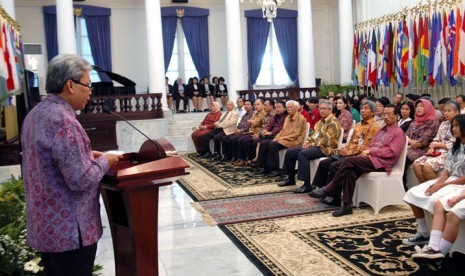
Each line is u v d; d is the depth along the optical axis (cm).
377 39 1247
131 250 226
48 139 175
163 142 236
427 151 534
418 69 1070
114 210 239
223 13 1758
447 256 346
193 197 609
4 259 255
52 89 186
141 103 1661
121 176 199
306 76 1496
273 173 737
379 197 481
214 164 893
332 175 518
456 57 941
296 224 458
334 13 1781
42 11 1588
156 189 219
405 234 410
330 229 436
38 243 183
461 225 327
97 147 1234
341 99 750
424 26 1050
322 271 333
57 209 181
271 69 1809
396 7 1259
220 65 1767
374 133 536
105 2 1653
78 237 184
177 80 1641
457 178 364
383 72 1205
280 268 343
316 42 1820
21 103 586
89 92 193
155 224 220
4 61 923
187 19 1714
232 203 562
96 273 320
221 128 979
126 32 1684
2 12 944
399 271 327
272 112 837
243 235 430
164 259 376
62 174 180
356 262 347
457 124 361
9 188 416
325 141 594
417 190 370
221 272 342
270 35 1802
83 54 1642
